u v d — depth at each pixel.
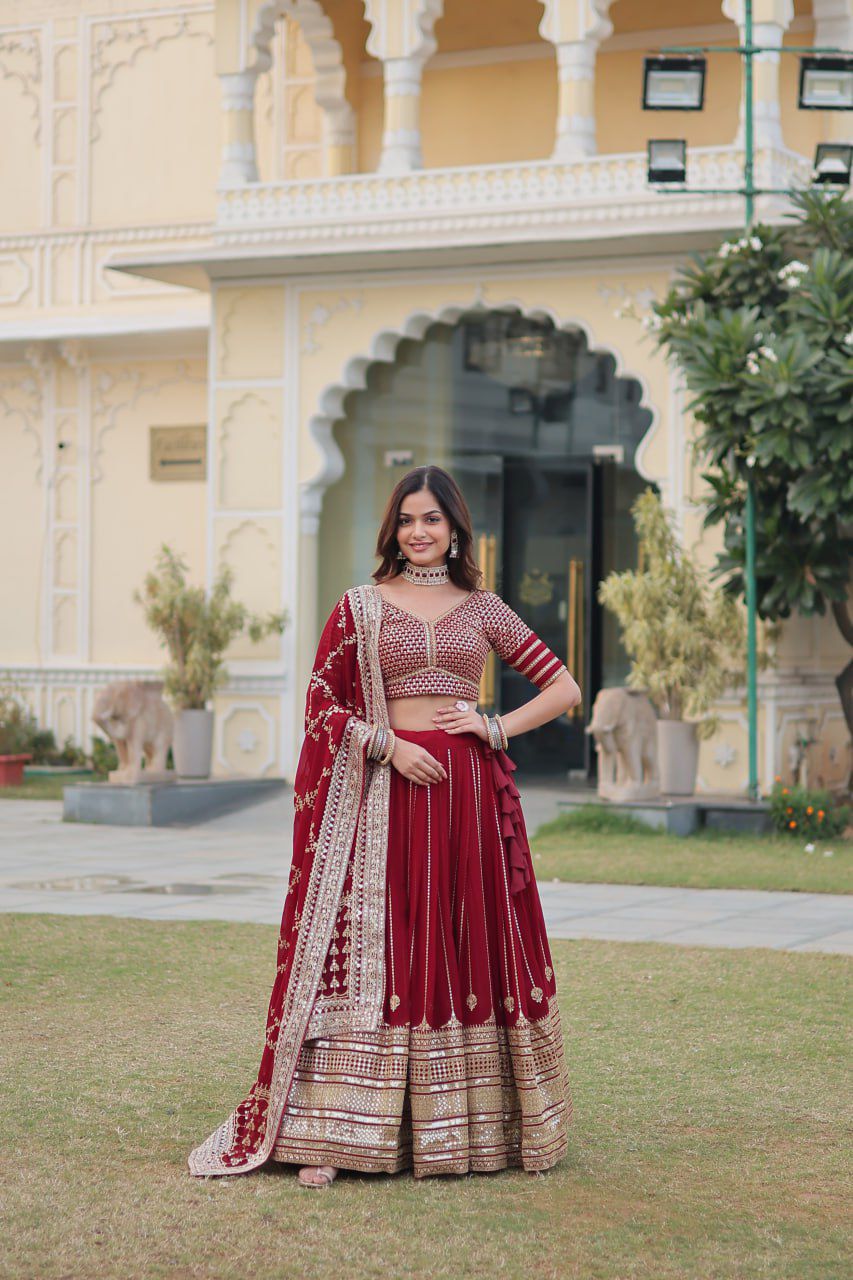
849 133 12.41
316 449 12.49
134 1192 3.33
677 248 11.39
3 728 14.64
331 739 3.64
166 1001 5.21
